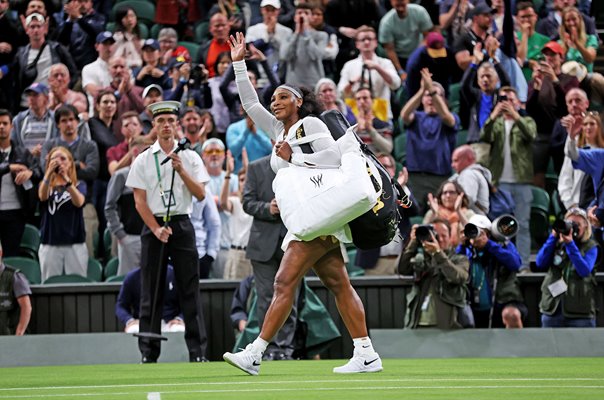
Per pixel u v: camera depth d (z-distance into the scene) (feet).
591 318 96.63
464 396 43.83
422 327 94.07
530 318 102.89
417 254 94.94
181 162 85.81
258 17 149.07
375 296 102.53
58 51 140.97
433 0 150.00
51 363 94.48
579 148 122.31
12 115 140.15
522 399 42.11
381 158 116.47
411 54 140.56
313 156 58.75
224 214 112.98
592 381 55.26
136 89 131.75
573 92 128.06
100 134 124.88
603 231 112.57
